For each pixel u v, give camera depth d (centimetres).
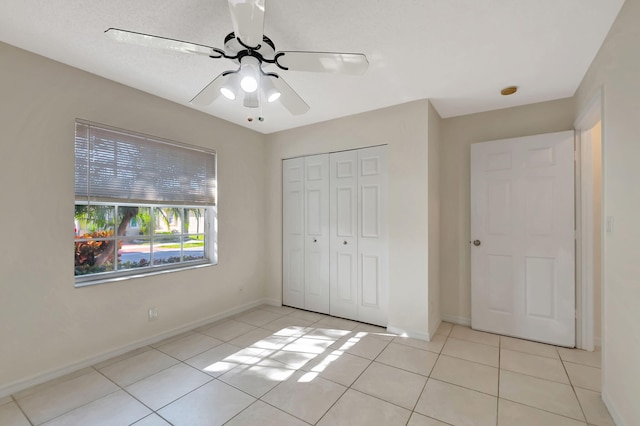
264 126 361
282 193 382
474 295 303
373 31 177
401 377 213
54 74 212
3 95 190
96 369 223
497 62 212
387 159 302
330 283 343
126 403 184
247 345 264
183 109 294
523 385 204
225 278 337
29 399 187
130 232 268
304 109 211
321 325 312
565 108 272
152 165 270
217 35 182
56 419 169
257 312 354
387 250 302
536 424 167
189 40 187
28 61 200
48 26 174
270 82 175
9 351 192
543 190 272
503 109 299
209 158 321
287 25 171
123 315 249
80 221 235
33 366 202
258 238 382
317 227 352
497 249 292
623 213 160
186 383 205
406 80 240
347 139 324
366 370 223
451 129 324
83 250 237
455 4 155
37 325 204
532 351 254
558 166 266
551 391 197
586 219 259
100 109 235
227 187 340
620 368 162
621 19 158
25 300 199
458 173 320
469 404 183
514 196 284
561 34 179
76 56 207
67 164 218
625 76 156
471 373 219
